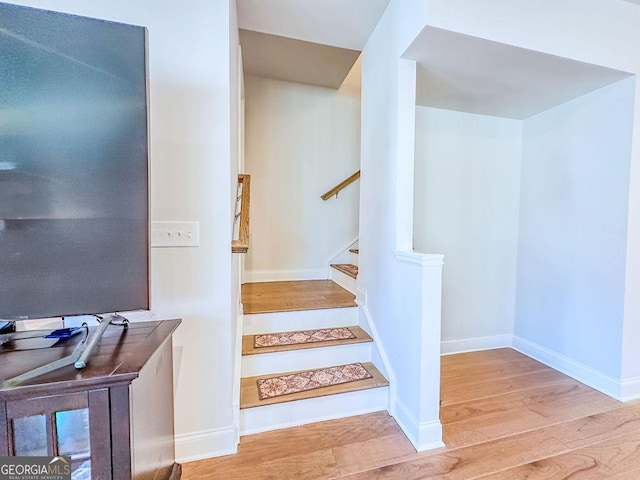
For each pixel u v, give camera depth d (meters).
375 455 1.47
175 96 1.37
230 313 1.47
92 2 1.28
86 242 0.94
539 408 1.86
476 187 2.70
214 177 1.43
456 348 2.71
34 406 0.76
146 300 1.00
